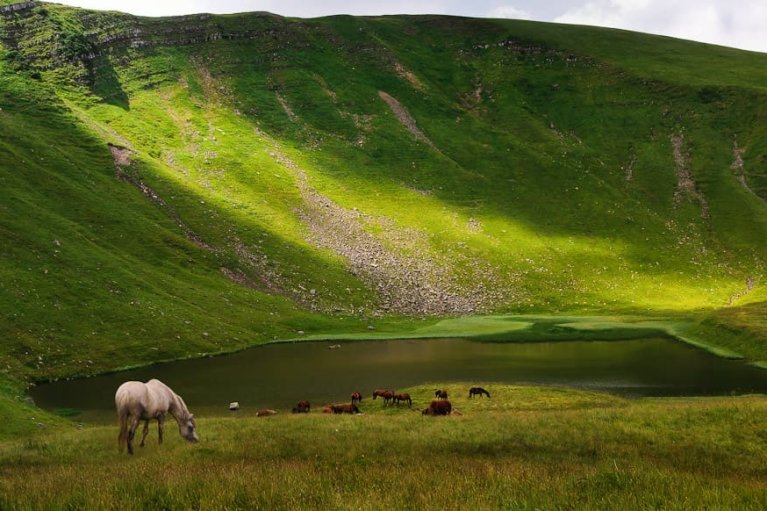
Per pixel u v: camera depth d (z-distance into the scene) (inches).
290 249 5275.6
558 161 7544.3
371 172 7106.3
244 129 7504.9
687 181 7253.9
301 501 470.3
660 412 1264.8
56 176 4842.5
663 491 500.1
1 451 1047.6
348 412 1769.2
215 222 5344.5
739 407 1263.5
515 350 3388.3
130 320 3366.1
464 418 1344.7
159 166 5994.1
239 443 1030.4
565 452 999.6
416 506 450.9
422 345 3582.7
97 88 7268.7
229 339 3558.1
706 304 4943.4
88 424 1920.5
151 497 491.8
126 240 4512.8
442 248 5797.2
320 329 4067.4
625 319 4384.8
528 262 5713.6
